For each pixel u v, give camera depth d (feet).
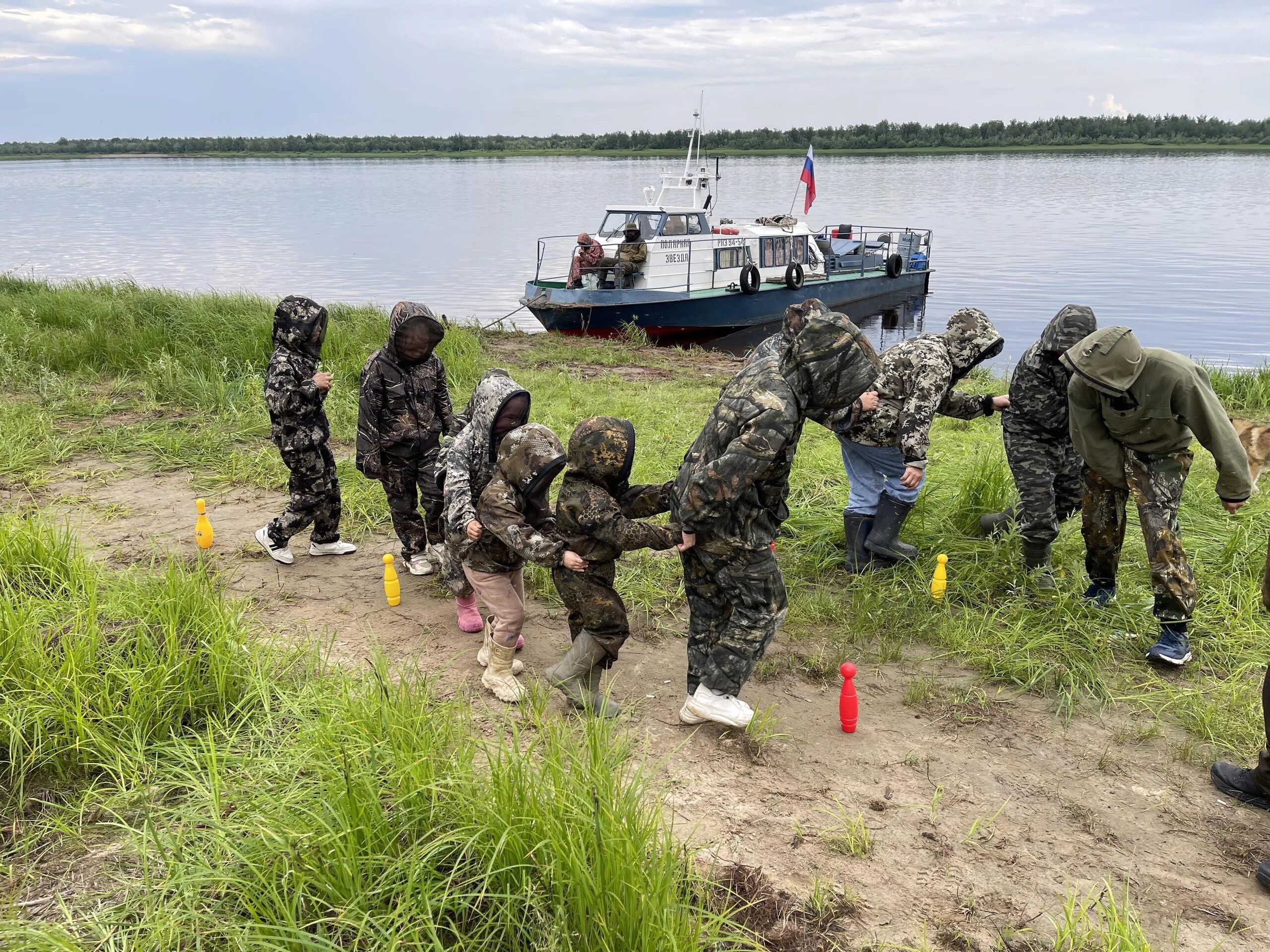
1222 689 15.46
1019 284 90.58
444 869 10.46
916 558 20.15
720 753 13.76
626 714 14.57
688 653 14.92
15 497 23.97
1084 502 17.47
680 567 20.31
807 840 11.88
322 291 87.92
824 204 186.09
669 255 63.36
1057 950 10.07
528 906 9.82
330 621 17.80
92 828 11.48
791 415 12.47
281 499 24.70
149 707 13.12
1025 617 17.57
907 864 11.53
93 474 26.03
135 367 39.19
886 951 10.07
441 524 19.62
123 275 95.30
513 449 13.93
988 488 22.35
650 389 39.40
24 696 12.91
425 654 16.58
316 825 10.45
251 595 18.25
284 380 19.57
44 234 151.94
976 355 18.54
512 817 10.23
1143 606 18.04
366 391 18.95
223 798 11.42
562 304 61.46
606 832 9.86
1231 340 64.23
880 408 18.85
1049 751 14.12
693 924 9.78
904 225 147.33
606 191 264.52
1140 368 14.88
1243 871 11.63
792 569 20.34
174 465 27.04
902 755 13.93
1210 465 27.50
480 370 40.24
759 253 69.97
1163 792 13.15
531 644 17.20
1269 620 17.38
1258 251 113.39
